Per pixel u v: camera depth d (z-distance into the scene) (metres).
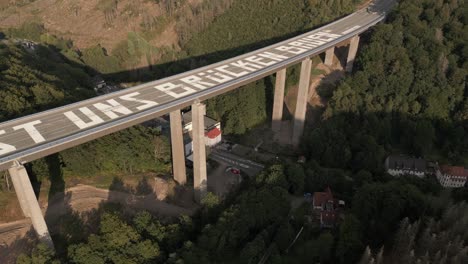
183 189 113.88
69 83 147.00
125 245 86.44
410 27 160.00
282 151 141.75
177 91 103.69
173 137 108.06
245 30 197.75
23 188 76.88
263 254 88.88
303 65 134.50
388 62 154.75
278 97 143.38
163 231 92.12
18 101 109.94
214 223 101.88
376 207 95.31
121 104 96.25
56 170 108.00
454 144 138.25
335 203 107.31
